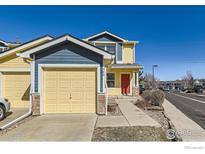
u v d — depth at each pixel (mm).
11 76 13281
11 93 13219
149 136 6539
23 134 6777
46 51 10484
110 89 20484
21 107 13164
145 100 14336
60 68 10547
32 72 10391
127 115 10016
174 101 21297
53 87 10531
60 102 10523
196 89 48938
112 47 21234
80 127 7559
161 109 12602
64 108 10516
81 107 10578
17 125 8062
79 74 10609
